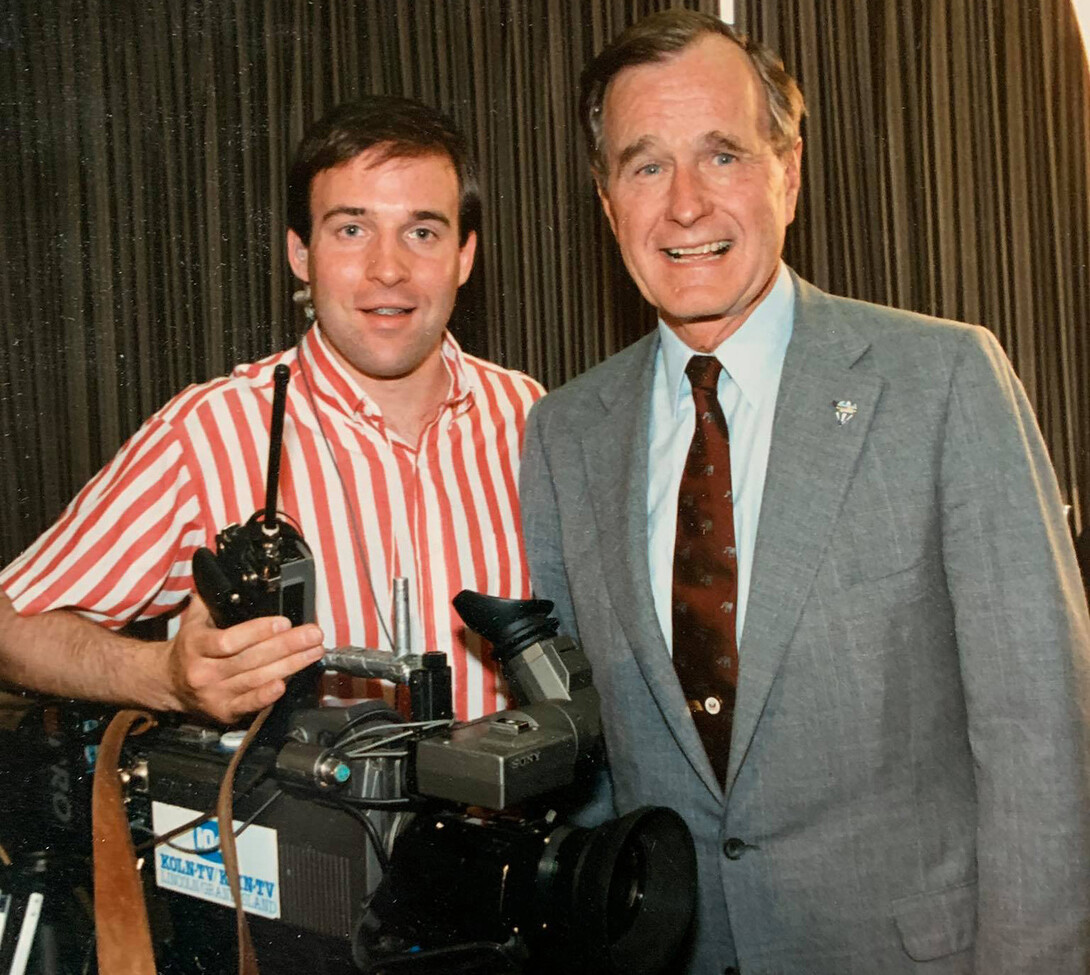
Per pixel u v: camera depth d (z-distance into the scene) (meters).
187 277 2.56
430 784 0.94
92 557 1.44
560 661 1.06
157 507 1.46
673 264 1.27
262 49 2.55
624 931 1.00
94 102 2.55
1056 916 1.08
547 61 2.55
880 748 1.16
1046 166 2.35
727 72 1.25
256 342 2.57
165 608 1.55
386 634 1.50
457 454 1.58
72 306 2.58
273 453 1.12
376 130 1.40
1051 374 2.36
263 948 1.06
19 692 1.38
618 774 1.34
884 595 1.17
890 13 2.38
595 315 2.56
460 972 0.96
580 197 2.56
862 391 1.21
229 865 0.97
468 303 2.59
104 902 0.97
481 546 1.55
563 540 1.42
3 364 2.58
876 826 1.16
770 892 1.20
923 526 1.17
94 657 1.33
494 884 0.94
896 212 2.38
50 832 1.29
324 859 1.02
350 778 1.00
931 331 1.23
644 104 1.26
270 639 1.06
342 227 1.43
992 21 2.36
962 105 2.37
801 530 1.19
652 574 1.31
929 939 1.14
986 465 1.14
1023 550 1.12
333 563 1.48
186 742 1.13
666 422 1.36
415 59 2.56
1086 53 2.36
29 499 2.60
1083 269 2.35
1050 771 1.09
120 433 2.58
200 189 2.55
